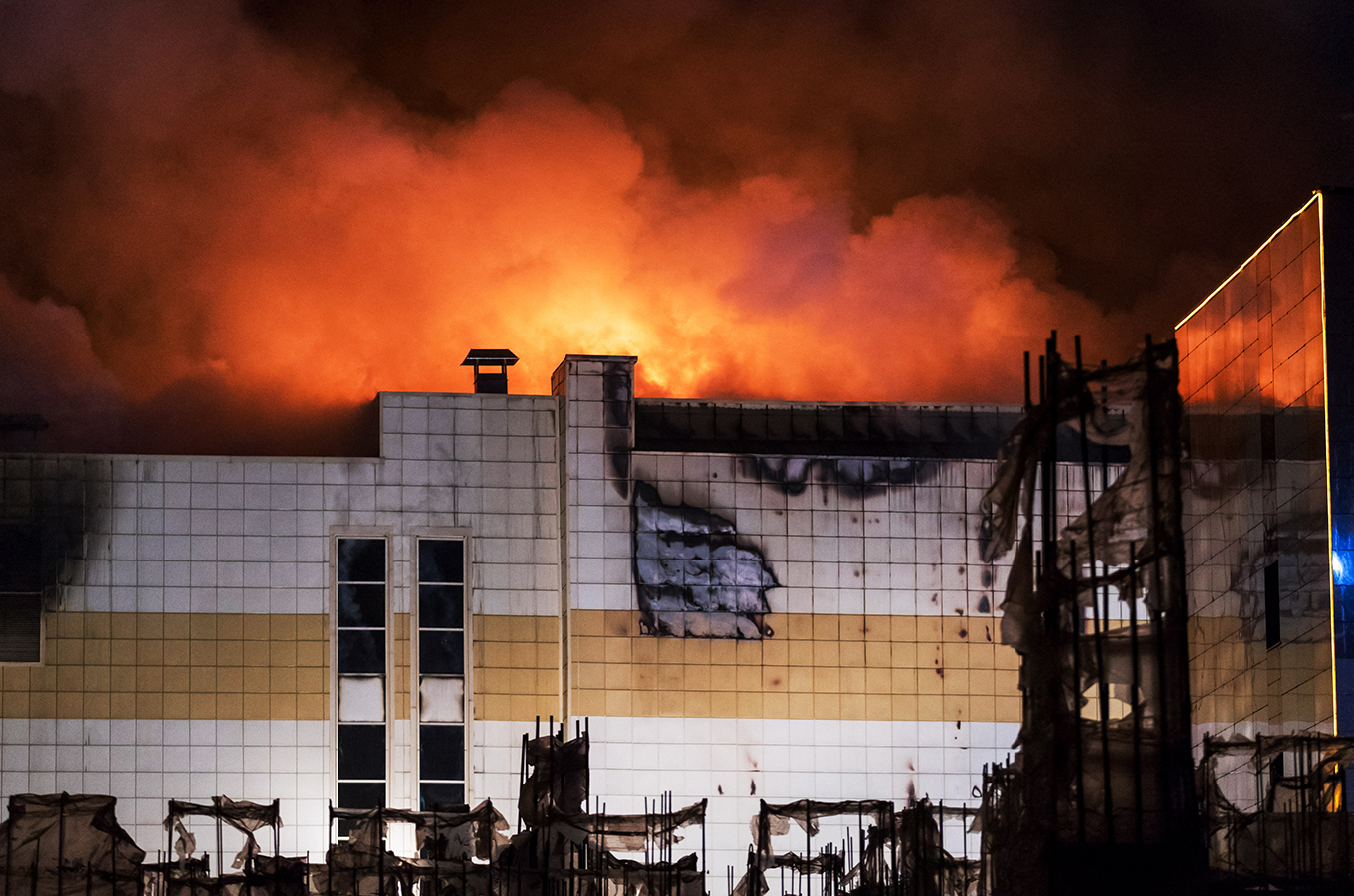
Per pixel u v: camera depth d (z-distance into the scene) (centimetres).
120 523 5553
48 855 3862
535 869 4219
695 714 5584
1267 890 3253
